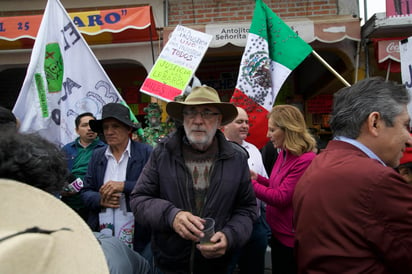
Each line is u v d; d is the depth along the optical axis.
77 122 2.99
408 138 1.27
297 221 1.31
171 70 3.57
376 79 1.33
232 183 1.82
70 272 0.68
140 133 3.26
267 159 3.33
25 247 0.63
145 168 1.94
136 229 2.32
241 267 2.68
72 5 5.20
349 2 4.86
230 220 1.83
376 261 1.09
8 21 4.32
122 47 5.04
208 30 4.43
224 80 6.69
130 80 6.94
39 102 3.01
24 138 0.93
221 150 1.90
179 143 1.91
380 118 1.25
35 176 0.87
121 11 4.30
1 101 6.95
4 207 0.69
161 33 4.82
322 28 4.24
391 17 4.04
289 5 4.96
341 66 5.36
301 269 1.26
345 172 1.17
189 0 5.09
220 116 2.03
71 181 2.62
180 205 1.79
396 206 1.06
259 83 3.48
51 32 3.11
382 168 1.13
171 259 1.80
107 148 2.52
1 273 0.59
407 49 2.79
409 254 1.04
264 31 3.53
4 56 5.14
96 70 3.15
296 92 7.12
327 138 6.75
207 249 1.58
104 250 1.10
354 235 1.10
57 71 3.11
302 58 3.39
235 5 5.04
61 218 0.72
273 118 2.28
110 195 2.26
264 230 2.69
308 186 1.26
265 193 2.17
